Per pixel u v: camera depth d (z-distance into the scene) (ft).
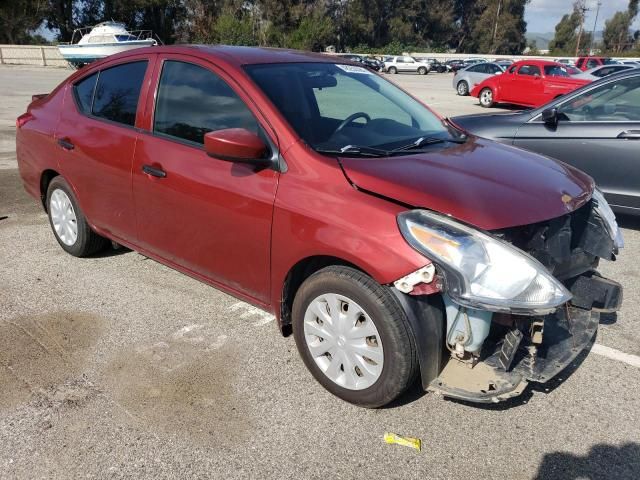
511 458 8.28
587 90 18.17
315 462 8.13
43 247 15.94
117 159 12.19
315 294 9.14
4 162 26.45
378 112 11.51
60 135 13.80
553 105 18.81
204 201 10.40
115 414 9.00
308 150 9.35
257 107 10.00
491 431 8.82
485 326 8.18
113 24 101.55
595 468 8.13
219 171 10.20
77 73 14.38
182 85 11.31
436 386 8.33
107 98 13.01
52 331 11.43
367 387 8.82
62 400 9.30
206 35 172.45
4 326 11.59
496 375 8.42
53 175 15.10
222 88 10.62
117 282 13.74
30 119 15.14
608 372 10.47
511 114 19.95
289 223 9.11
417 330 8.10
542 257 8.81
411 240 7.89
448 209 8.09
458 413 9.20
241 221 9.84
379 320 8.29
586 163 17.88
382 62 147.54
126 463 8.02
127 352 10.75
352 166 8.98
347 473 7.94
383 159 9.46
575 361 10.80
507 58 192.65
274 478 7.84
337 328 9.00
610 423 9.05
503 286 7.68
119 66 12.95
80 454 8.16
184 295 13.14
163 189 11.19
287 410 9.19
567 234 9.12
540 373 8.40
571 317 9.75
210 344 11.09
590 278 10.21
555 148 18.35
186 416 9.00
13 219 18.42
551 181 9.55
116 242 13.41
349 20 223.71
